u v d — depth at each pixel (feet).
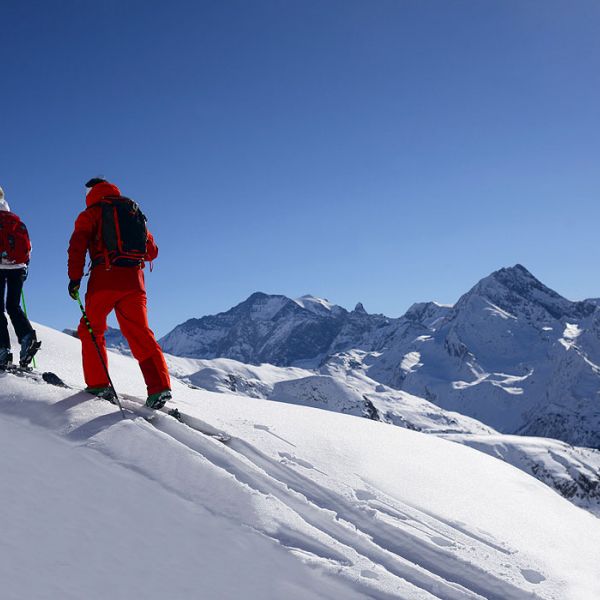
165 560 12.12
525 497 26.73
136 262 18.56
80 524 12.41
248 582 12.16
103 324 18.48
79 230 17.90
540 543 21.06
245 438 20.16
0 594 9.93
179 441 16.89
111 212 18.13
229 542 13.23
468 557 16.84
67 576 10.89
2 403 16.96
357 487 19.61
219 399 28.17
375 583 12.88
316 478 18.81
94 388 18.13
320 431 25.58
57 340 31.65
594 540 23.95
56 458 14.51
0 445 14.53
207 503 14.33
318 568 13.06
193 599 11.27
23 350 19.79
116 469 14.66
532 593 15.56
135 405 18.43
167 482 14.67
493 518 21.95
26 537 11.56
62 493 13.24
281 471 18.20
